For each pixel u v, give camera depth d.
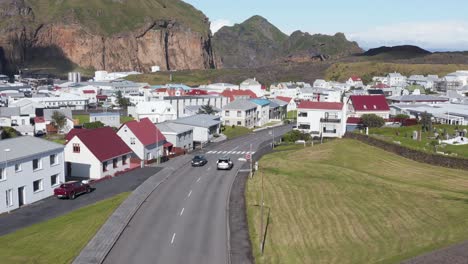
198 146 88.56
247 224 41.31
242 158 74.19
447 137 72.94
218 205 47.12
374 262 31.23
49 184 52.84
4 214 45.25
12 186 47.16
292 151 77.06
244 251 35.06
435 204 44.31
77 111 150.00
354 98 105.38
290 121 132.38
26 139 53.47
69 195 50.38
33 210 46.66
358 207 45.00
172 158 75.06
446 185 51.53
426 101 131.62
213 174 62.12
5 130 91.06
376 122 90.38
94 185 56.81
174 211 45.06
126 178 60.31
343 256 33.44
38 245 36.16
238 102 119.88
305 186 53.34
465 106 109.69
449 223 38.59
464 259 29.05
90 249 35.00
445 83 191.75
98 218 42.44
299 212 44.28
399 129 82.50
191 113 121.75
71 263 32.38
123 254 34.28
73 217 43.41
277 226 40.62
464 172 56.88
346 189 51.25
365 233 38.12
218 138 98.06
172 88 170.25
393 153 68.75
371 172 59.12
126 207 45.94
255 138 99.44
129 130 71.31
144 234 38.56
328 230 39.22
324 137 94.56
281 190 52.09
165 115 115.50
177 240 37.22
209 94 156.88
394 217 41.50
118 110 153.25
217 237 37.97
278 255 34.22
